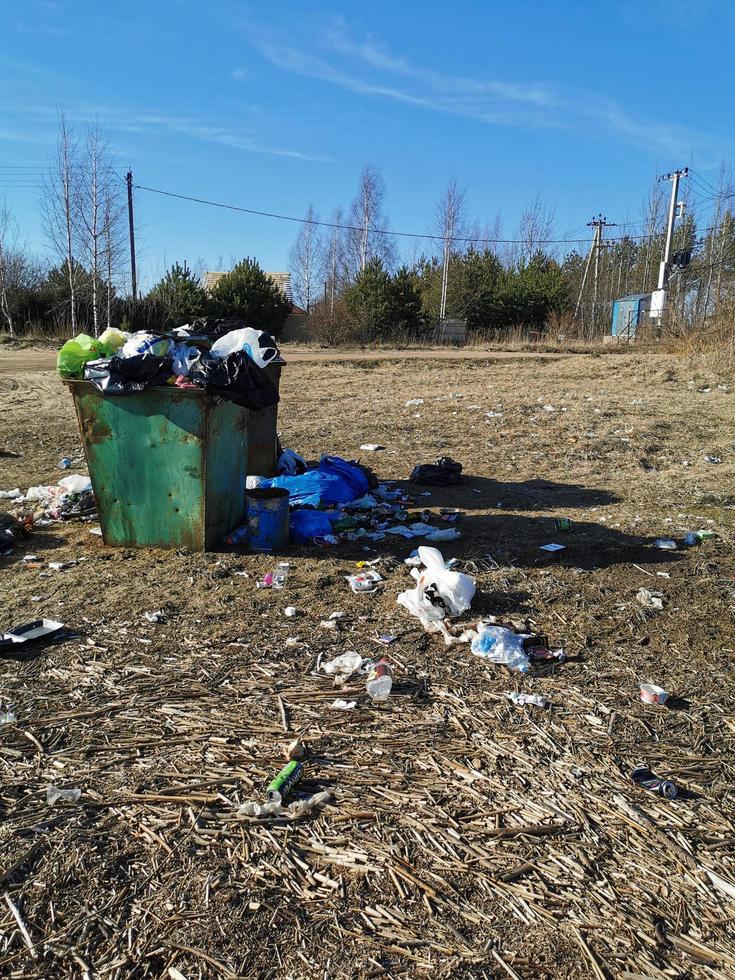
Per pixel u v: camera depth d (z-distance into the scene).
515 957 2.12
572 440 9.35
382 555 5.34
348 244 53.91
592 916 2.27
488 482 7.75
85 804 2.68
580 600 4.58
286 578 4.82
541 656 3.84
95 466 5.26
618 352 24.00
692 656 3.92
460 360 20.16
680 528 6.05
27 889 2.31
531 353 25.05
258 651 3.83
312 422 10.70
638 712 3.39
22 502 6.60
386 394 13.38
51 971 2.05
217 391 4.87
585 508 6.71
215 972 2.05
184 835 2.54
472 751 3.05
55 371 17.50
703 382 13.76
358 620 4.24
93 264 33.59
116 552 5.32
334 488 6.62
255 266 36.47
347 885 2.35
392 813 2.68
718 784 2.91
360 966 2.08
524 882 2.39
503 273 42.81
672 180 36.88
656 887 2.39
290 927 2.20
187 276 35.19
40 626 4.02
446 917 2.25
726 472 7.97
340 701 3.38
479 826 2.63
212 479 5.24
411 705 3.38
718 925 2.25
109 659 3.72
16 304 34.06
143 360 4.93
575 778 2.91
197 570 4.94
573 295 55.81
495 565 5.16
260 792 2.76
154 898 2.28
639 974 2.07
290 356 23.25
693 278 42.72
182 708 3.30
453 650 3.91
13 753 2.96
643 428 9.89
